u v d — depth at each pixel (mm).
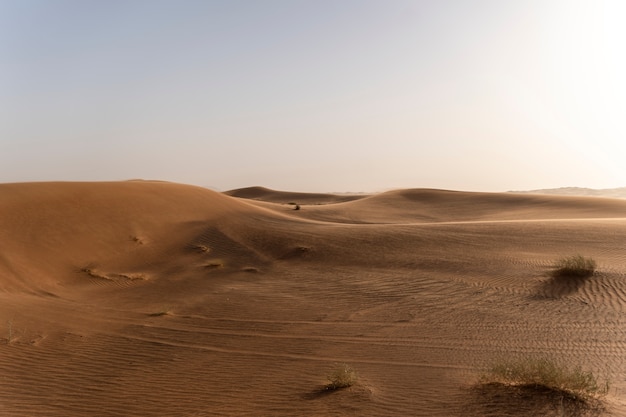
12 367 10195
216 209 34344
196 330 12992
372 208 65312
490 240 24891
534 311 13242
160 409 8094
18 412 8094
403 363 9680
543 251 21828
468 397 7559
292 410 7594
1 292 16844
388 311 14008
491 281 17016
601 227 27031
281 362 10203
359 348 10867
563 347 10266
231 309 15094
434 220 56844
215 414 7715
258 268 21797
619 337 10797
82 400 8586
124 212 27906
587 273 16766
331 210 60594
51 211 24891
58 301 16359
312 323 13195
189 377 9562
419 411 7164
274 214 38219
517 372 8008
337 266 21438
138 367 10250
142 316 14523
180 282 19562
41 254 20750
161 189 34531
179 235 27094
